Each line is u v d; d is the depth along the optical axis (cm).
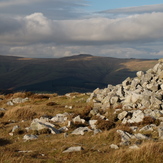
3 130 2445
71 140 1928
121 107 3030
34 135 2148
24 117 3064
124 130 2100
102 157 1488
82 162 1405
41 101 4559
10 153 1510
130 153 1487
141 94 3136
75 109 3394
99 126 2305
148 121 2317
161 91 3291
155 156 1437
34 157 1486
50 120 2809
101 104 3331
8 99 4766
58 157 1523
